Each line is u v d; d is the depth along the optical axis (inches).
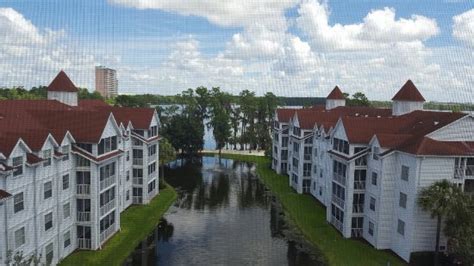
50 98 1993.1
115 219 1641.2
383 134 1515.7
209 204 2159.2
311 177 2337.6
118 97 3617.1
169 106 3826.3
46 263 1254.9
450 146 1374.3
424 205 1307.8
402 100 2053.4
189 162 3435.0
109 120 1531.7
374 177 1530.5
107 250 1457.9
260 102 4025.6
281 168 2913.4
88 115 1503.4
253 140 3983.8
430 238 1365.7
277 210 2064.5
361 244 1561.3
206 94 4018.2
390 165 1461.6
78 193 1429.6
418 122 1665.8
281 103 4025.6
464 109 1734.7
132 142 2050.9
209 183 2645.2
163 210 2005.4
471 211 1259.2
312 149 2315.5
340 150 1737.2
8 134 1173.7
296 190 2447.1
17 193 1098.1
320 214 1971.0
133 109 2132.1
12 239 1077.1
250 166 3299.7
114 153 1579.7
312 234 1680.6
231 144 4220.0
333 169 1795.0
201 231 1732.3
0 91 3036.4
